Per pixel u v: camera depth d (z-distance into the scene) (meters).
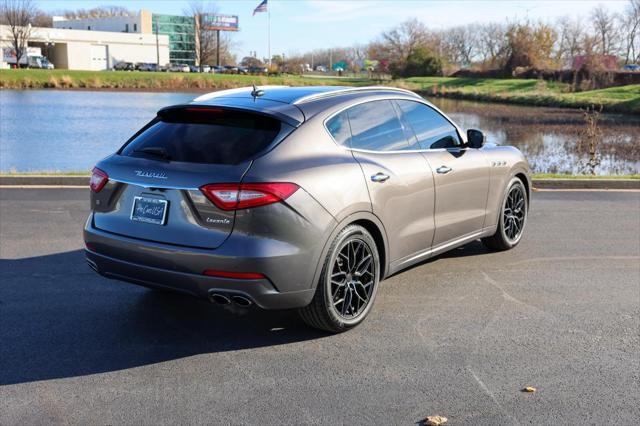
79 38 102.06
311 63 173.50
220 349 3.96
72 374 3.60
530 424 3.09
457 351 3.94
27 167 14.47
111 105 38.34
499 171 5.76
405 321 4.44
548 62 73.56
